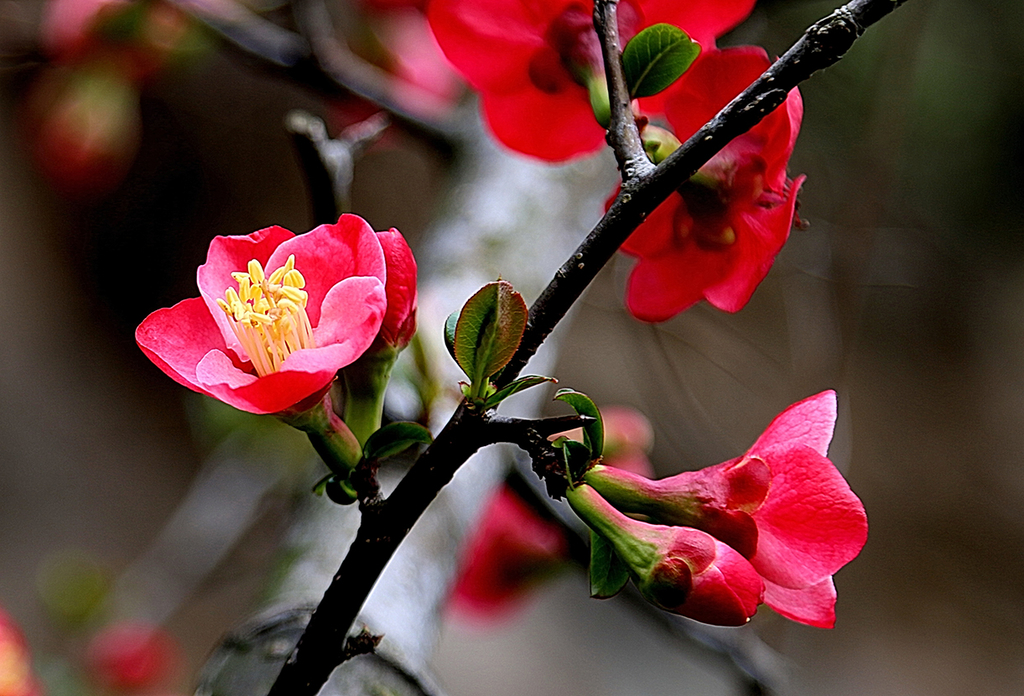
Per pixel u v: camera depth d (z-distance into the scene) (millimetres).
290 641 626
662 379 1196
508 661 2045
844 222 1065
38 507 2236
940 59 2014
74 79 1021
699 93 618
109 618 1055
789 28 1318
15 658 717
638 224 581
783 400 1251
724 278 625
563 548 828
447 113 1014
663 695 1993
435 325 683
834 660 2252
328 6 1049
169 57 1018
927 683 2227
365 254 586
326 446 586
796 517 593
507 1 633
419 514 579
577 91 637
